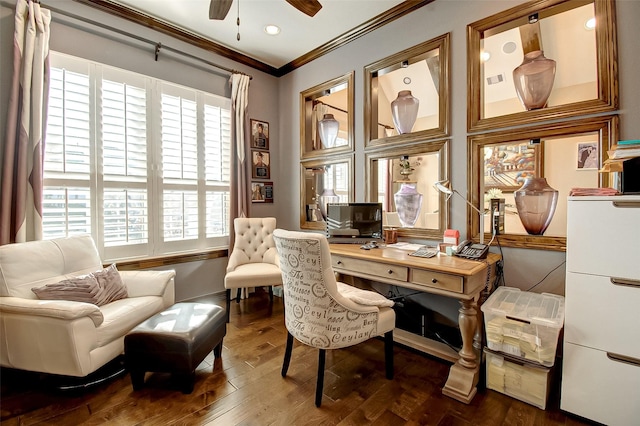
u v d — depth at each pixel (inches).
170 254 119.6
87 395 67.6
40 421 59.5
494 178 154.2
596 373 58.0
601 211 56.8
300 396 67.6
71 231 96.3
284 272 69.6
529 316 64.6
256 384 72.1
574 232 59.7
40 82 86.0
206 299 130.6
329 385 71.8
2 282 69.5
